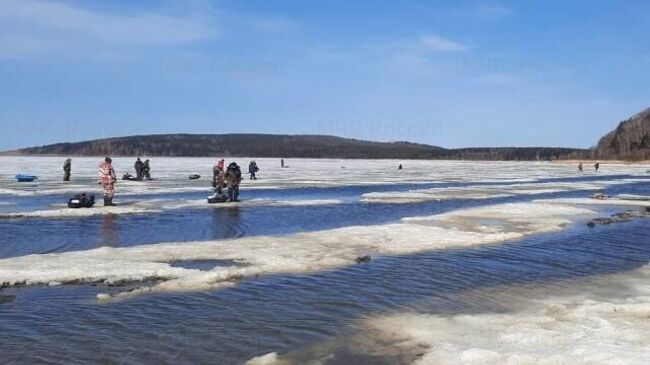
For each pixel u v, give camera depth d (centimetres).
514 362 859
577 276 1497
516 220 2608
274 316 1126
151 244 1919
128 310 1159
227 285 1364
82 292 1293
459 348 935
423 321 1095
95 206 3023
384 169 10450
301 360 902
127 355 923
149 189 4362
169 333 1024
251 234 2205
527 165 14725
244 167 10638
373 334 1023
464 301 1246
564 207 3195
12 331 1034
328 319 1111
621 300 1259
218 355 924
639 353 880
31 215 2644
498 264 1636
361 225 2514
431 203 3566
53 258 1606
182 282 1363
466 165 14512
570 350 905
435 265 1611
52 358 910
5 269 1448
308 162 16225
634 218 2753
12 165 10975
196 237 2112
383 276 1470
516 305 1220
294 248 1825
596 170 9588
